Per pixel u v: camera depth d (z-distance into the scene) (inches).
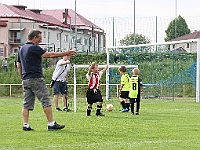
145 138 418.9
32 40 476.4
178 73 1186.0
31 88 470.0
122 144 383.2
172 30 2043.6
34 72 466.9
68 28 2940.5
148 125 524.4
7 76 1691.7
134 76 683.4
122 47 1164.5
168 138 419.5
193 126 516.7
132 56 1245.7
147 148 364.2
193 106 875.4
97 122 557.0
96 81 655.8
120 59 1273.4
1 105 922.1
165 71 1214.9
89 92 655.8
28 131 467.5
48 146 373.4
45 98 470.9
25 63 468.1
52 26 2637.8
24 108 475.5
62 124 531.2
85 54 1768.0
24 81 470.3
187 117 633.6
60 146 372.8
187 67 1202.0
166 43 1097.4
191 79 1147.3
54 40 2652.6
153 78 1225.4
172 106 875.4
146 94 1200.8
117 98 1165.7
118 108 810.8
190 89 1203.2
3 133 452.1
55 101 771.4
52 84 770.2
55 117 629.9
